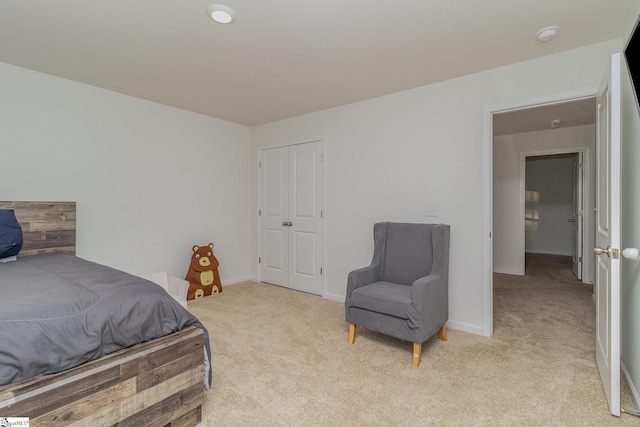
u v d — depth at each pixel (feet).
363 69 8.65
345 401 5.76
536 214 24.62
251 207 15.16
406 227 9.23
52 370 3.74
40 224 8.65
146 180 11.39
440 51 7.65
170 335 4.93
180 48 7.54
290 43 7.27
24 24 6.52
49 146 9.18
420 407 5.59
